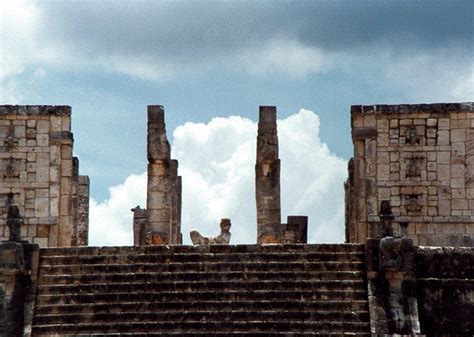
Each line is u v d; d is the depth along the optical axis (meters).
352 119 54.09
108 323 41.69
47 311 42.44
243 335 41.06
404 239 42.81
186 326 41.53
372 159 53.75
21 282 43.19
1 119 54.72
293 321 41.38
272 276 43.06
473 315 43.00
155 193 54.91
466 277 43.41
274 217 54.62
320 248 44.09
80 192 69.50
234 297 42.41
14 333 41.94
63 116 54.91
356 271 43.16
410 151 53.66
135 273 43.56
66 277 43.56
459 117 53.59
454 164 53.41
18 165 54.59
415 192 53.47
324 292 42.28
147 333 41.25
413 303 42.19
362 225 53.53
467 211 53.22
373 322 41.16
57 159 54.72
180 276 43.34
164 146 55.03
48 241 54.16
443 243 53.09
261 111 55.41
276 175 54.91
